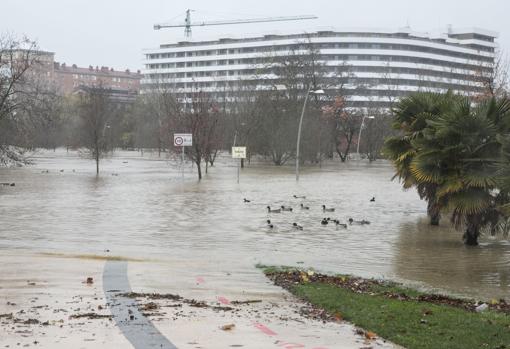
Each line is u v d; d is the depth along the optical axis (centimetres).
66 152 10638
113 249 1484
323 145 7631
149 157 9094
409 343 618
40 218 2098
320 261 1395
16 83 4331
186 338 608
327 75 9919
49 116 4741
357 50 16238
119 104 15488
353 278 1145
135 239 1681
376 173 5688
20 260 1184
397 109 2047
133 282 954
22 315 689
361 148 10419
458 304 931
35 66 5169
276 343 607
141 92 15825
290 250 1559
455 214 1730
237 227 1978
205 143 5200
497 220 1695
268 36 18250
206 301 823
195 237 1747
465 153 1694
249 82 9162
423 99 2014
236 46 18725
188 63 19788
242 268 1220
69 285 905
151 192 3247
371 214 2472
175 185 3784
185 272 1107
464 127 1677
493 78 5078
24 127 4497
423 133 1800
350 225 2112
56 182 3909
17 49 4347
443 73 14512
